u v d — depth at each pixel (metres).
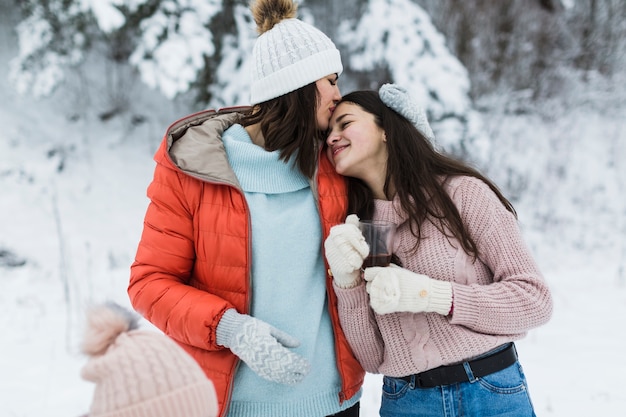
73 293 5.66
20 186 7.21
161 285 1.83
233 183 1.82
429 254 1.88
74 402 3.56
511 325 1.75
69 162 7.67
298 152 1.93
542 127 9.16
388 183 2.00
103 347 1.31
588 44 10.08
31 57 7.24
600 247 7.33
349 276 1.81
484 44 9.62
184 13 6.64
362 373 2.04
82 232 6.89
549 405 3.48
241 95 6.92
